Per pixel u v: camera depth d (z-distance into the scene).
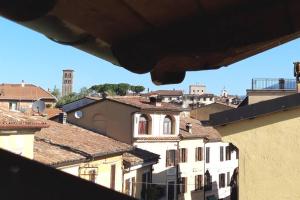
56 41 1.99
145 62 2.30
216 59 2.52
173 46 2.26
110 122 40.84
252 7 2.13
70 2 1.67
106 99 40.84
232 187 27.25
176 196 42.16
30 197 1.23
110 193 1.41
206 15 2.14
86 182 1.37
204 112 61.06
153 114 41.31
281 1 2.11
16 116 20.11
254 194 8.13
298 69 15.31
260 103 8.16
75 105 50.59
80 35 1.98
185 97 97.00
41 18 1.66
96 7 1.78
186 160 44.22
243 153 8.28
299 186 7.88
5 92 80.56
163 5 1.93
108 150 27.48
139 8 1.91
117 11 1.88
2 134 18.58
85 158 24.59
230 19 2.18
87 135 29.80
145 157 34.28
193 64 2.55
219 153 49.06
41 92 83.62
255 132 8.23
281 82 26.53
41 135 25.97
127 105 40.34
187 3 1.97
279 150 8.06
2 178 1.21
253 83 26.95
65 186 1.31
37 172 1.28
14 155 1.29
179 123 44.50
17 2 1.43
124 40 2.20
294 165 7.95
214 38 2.24
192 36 2.21
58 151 23.59
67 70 111.06
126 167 31.06
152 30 2.18
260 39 2.28
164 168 41.66
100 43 2.15
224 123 8.35
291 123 8.03
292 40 2.63
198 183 45.53
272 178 8.05
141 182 33.91
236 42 2.27
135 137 40.03
